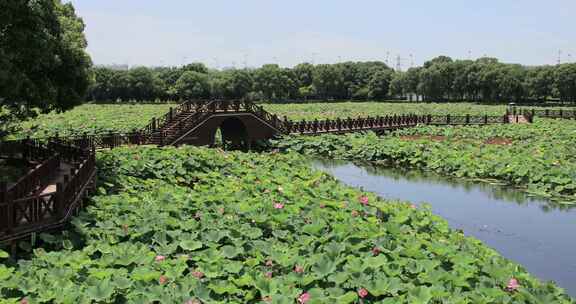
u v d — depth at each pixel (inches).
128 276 394.3
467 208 779.4
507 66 3966.5
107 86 3612.2
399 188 927.0
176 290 368.2
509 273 409.1
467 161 1066.7
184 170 869.8
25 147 842.2
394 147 1242.6
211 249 445.1
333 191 697.6
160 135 1151.0
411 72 4471.0
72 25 790.5
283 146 1376.7
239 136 1427.2
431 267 414.6
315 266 405.4
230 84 3941.9
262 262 434.3
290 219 538.9
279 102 4114.2
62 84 737.0
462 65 4131.4
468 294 370.0
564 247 602.5
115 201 594.2
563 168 930.1
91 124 1605.6
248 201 622.5
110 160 857.5
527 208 778.8
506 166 994.7
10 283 362.3
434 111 2815.0
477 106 3390.7
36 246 466.6
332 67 4648.1
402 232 530.0
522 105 3486.7
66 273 389.4
